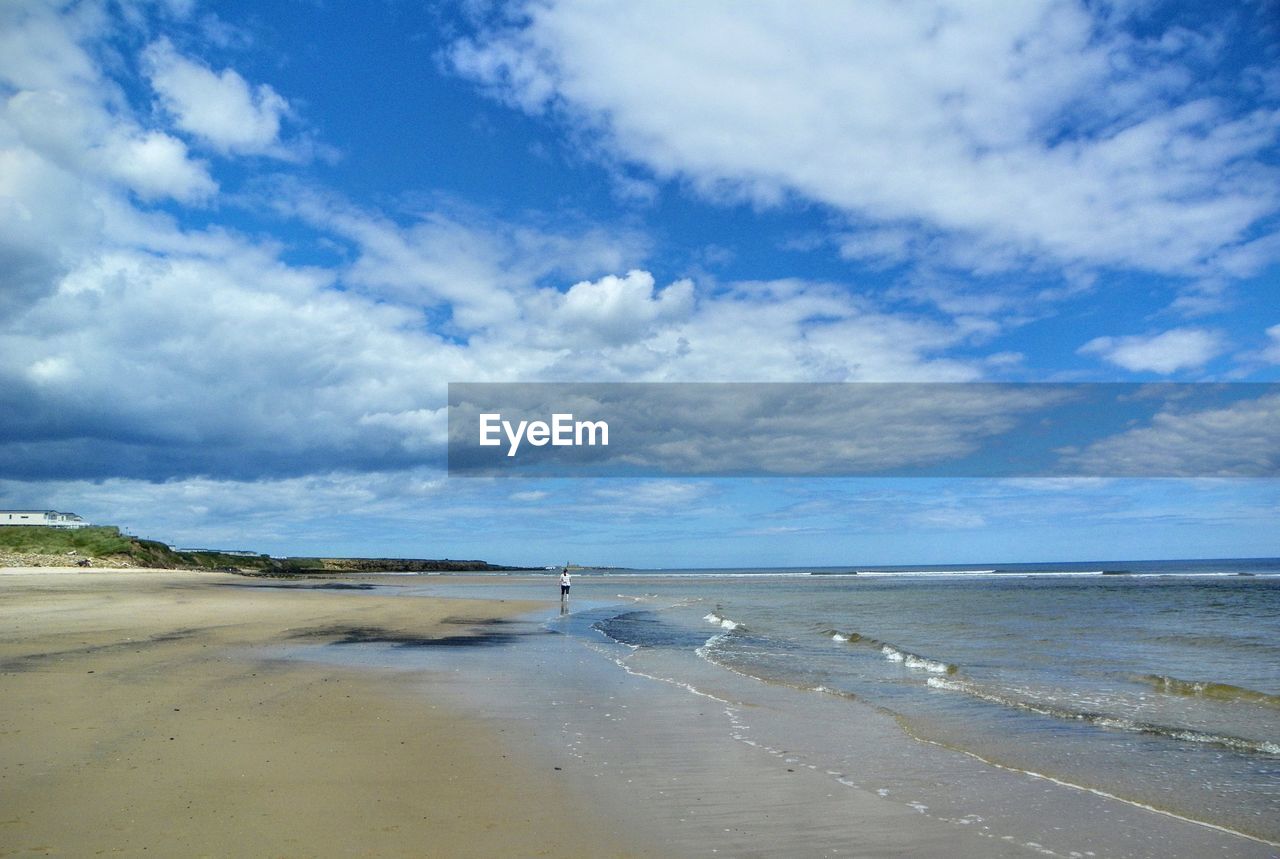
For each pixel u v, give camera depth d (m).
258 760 8.94
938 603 48.38
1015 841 7.02
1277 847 6.98
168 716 11.07
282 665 17.16
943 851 6.73
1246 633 27.47
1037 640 25.55
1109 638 26.05
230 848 6.21
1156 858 6.69
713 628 30.41
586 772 8.95
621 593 67.94
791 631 29.12
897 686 16.06
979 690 15.41
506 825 7.05
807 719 12.37
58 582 58.22
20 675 14.31
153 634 22.61
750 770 9.20
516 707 12.91
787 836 7.01
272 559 146.50
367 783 8.20
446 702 13.21
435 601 46.88
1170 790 8.74
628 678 16.56
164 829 6.61
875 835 7.09
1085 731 11.79
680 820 7.36
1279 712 13.43
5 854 5.95
